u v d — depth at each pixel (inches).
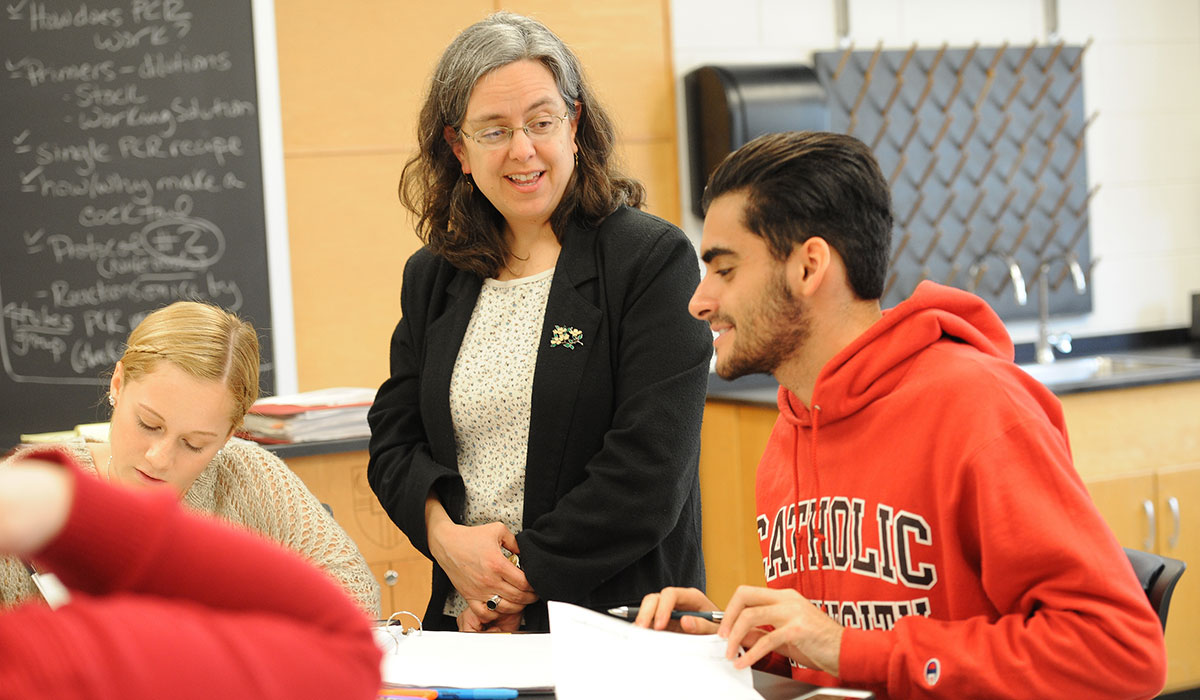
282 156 134.0
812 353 51.1
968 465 45.4
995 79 161.8
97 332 128.6
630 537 64.1
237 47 131.3
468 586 65.5
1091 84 167.5
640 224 68.9
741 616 46.4
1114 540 44.1
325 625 25.9
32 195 126.0
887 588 49.0
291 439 100.8
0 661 21.4
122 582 24.3
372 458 73.9
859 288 49.8
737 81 142.6
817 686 46.8
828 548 51.8
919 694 44.6
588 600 64.8
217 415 57.1
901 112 157.8
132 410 56.0
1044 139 164.2
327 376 137.6
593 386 66.9
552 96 66.6
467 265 71.1
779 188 48.3
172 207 130.2
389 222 139.2
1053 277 165.9
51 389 127.6
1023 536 43.5
